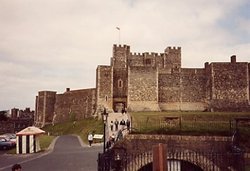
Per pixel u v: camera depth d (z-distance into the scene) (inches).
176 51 3112.7
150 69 2699.3
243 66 2669.8
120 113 2362.2
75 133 2495.1
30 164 1041.5
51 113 3631.9
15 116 4488.2
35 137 1419.8
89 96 3166.8
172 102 2719.0
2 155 1379.2
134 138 952.9
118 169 829.8
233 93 2640.3
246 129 1015.6
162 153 435.5
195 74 2760.8
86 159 1094.4
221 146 932.6
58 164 1017.5
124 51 3034.0
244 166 815.1
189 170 930.1
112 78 2824.8
